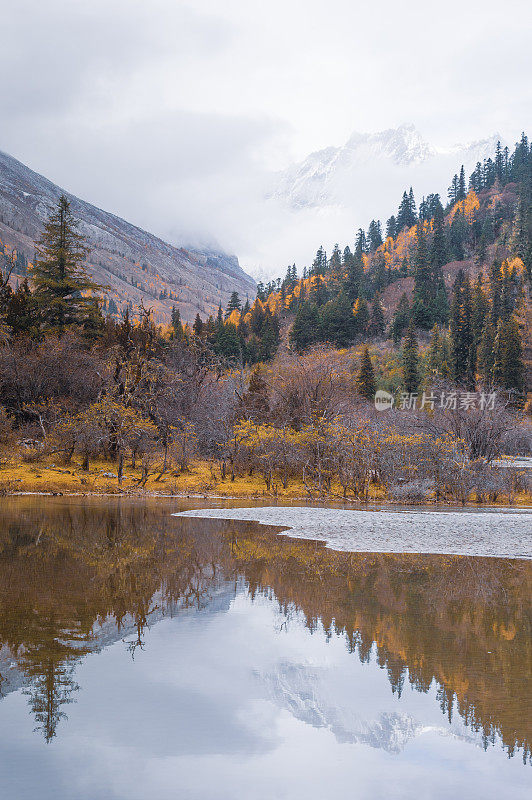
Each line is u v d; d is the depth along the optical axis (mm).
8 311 53625
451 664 7688
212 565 14156
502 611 10320
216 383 52469
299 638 8688
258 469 41156
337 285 186000
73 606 10195
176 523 21953
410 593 11586
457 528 21469
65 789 4773
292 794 4734
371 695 6703
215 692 6707
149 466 38062
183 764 5211
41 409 41125
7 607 10086
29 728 5832
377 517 24859
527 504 34219
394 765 5223
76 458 39906
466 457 35562
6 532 18891
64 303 59469
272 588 11859
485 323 116438
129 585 11836
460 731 5871
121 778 4969
